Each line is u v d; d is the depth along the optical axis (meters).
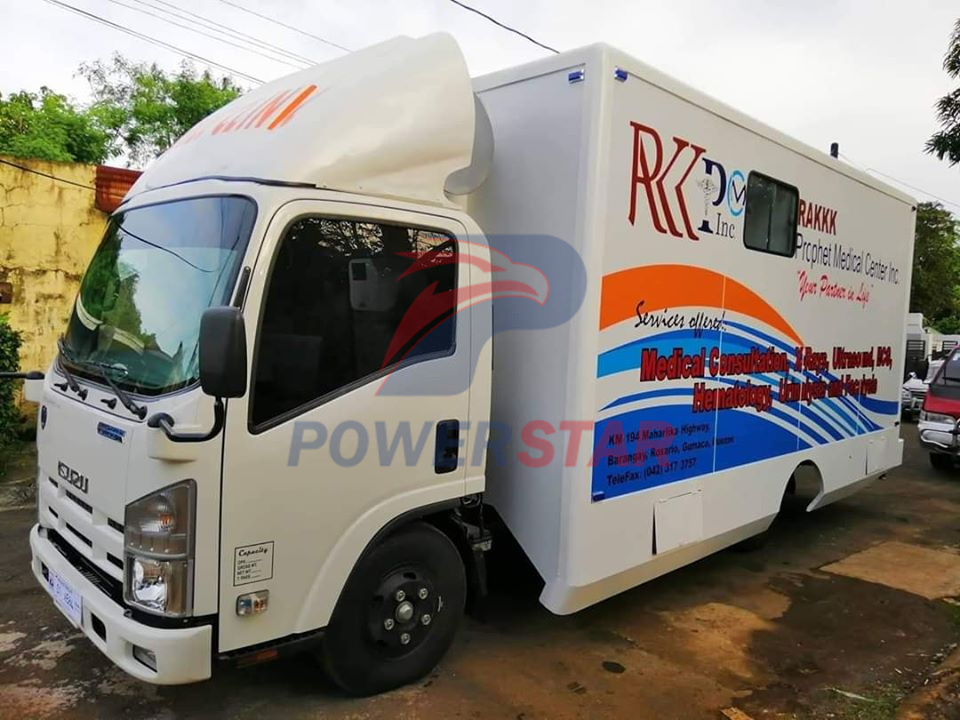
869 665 4.05
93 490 2.91
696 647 4.18
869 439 6.54
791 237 5.11
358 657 3.23
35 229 9.05
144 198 3.45
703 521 4.44
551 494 3.61
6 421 7.43
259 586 2.78
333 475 2.96
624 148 3.63
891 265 6.66
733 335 4.59
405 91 3.27
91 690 3.41
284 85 3.58
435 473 3.33
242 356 2.38
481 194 3.95
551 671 3.79
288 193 2.82
